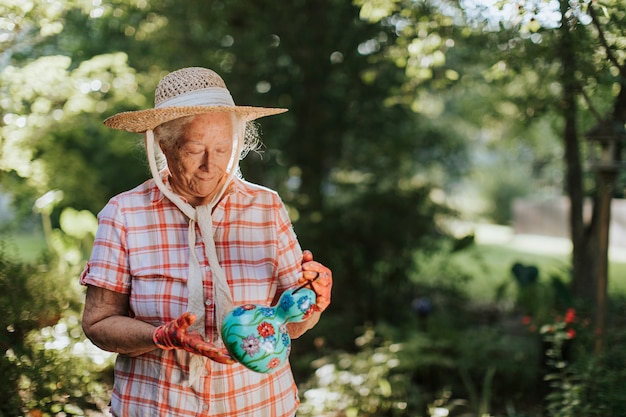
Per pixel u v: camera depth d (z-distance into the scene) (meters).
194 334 1.54
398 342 5.23
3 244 3.92
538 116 4.88
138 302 1.67
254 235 1.75
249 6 6.50
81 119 5.66
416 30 4.20
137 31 6.46
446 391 4.48
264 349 1.56
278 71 6.85
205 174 1.63
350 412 4.22
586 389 3.44
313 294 1.62
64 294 4.25
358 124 7.29
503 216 18.16
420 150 8.56
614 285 6.39
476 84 6.67
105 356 3.82
